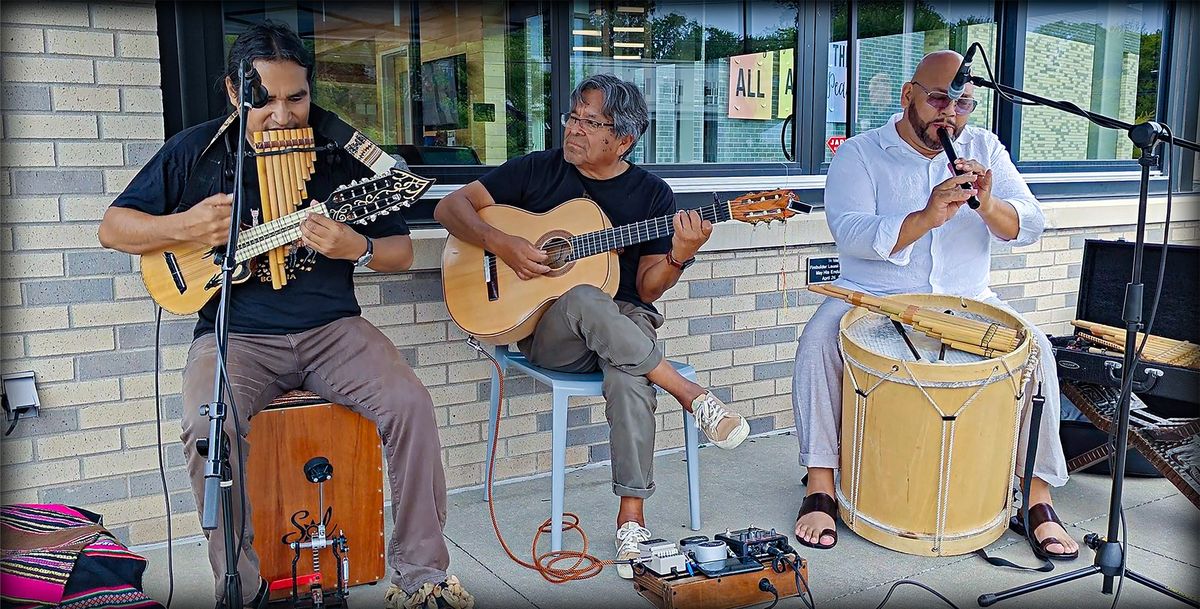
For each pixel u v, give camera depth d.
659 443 3.29
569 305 2.43
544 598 2.25
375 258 2.17
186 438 1.96
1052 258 4.00
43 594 1.78
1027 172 4.03
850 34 3.53
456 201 2.57
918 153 2.69
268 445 2.10
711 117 3.37
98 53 2.30
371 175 2.22
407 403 2.11
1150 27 4.23
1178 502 2.87
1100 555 2.16
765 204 2.46
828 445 2.66
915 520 2.43
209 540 1.95
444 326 2.84
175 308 2.07
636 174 2.71
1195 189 4.47
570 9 3.10
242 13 2.61
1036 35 3.94
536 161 2.70
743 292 3.33
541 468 3.08
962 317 2.53
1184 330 2.81
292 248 2.11
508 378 2.97
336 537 2.13
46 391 2.36
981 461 2.37
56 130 2.29
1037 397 2.50
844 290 2.58
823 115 3.52
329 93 2.83
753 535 2.27
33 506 2.06
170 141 2.10
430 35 2.93
